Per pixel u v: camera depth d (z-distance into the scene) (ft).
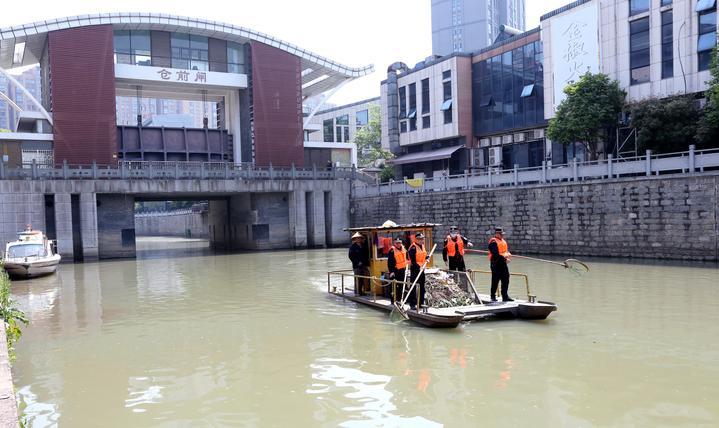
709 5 92.58
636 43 104.63
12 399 16.92
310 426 24.39
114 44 134.82
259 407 26.89
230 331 43.93
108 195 122.62
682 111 89.61
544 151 130.62
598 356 33.04
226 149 151.53
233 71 147.74
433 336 39.42
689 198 73.67
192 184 125.80
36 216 111.75
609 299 50.67
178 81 138.00
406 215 124.98
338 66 152.76
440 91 152.46
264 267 93.97
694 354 32.86
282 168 143.74
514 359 33.01
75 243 118.62
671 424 23.09
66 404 28.22
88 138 125.29
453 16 497.87
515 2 538.06
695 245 73.20
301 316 48.78
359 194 142.10
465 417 24.53
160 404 27.84
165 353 37.81
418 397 27.25
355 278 56.08
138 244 200.44
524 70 133.18
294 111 146.82
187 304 57.67
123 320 50.19
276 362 34.45
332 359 34.58
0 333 28.78
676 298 49.88
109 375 33.04
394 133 168.35
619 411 24.61
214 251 140.77
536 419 24.03
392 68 168.86
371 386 29.19
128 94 153.89
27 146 122.72
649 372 29.78
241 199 146.51
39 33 121.49
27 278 85.25
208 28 137.69
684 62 96.73
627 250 81.25
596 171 86.07
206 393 29.19
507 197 100.58
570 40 117.19
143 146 138.10
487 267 81.10
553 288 57.98
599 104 102.78
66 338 43.42
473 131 148.46
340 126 278.46
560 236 91.25
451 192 112.57
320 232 142.10
